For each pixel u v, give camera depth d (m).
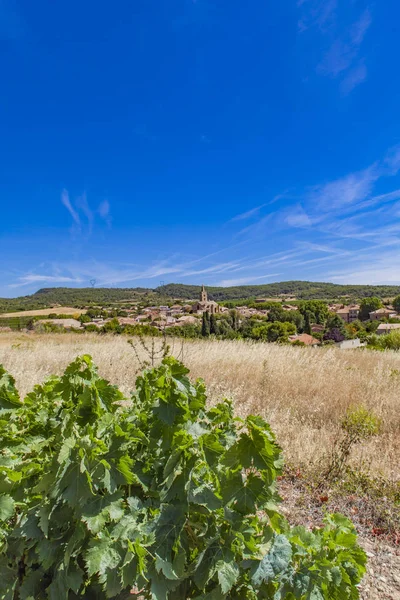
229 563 1.38
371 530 3.08
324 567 1.39
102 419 1.56
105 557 1.29
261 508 1.54
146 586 1.38
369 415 5.35
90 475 1.37
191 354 9.66
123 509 1.40
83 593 1.40
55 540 1.40
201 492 1.46
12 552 1.49
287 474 3.87
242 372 7.96
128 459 1.45
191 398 1.65
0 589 1.40
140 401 2.00
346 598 1.40
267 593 1.42
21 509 1.56
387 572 2.58
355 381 7.61
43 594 1.43
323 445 4.39
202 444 1.55
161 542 1.37
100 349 11.12
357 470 3.87
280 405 6.16
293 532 1.56
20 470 1.59
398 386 7.29
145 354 9.60
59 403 2.00
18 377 6.75
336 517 1.74
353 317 108.88
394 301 103.06
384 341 18.64
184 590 1.50
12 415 1.91
